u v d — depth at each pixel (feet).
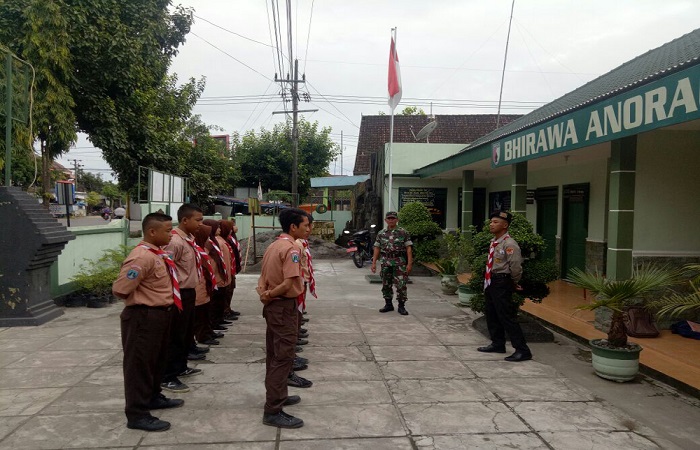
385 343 19.74
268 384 12.12
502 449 10.96
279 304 12.35
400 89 37.68
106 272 27.66
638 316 19.88
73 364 16.57
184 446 10.94
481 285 20.25
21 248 21.91
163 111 52.37
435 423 12.28
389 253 25.32
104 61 39.68
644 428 12.17
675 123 14.37
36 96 34.22
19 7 34.81
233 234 23.71
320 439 11.35
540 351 18.84
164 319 11.88
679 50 24.71
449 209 50.93
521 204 28.76
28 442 11.04
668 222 21.53
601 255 30.35
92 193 181.47
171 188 43.70
